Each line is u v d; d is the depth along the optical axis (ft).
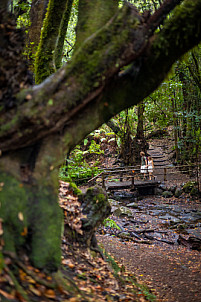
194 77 40.88
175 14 10.34
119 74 10.54
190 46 10.83
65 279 9.93
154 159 69.41
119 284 13.24
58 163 9.98
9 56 8.69
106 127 73.77
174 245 27.76
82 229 14.03
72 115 9.56
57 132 9.79
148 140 82.23
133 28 9.64
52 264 9.39
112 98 10.80
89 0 11.90
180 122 65.51
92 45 9.51
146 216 37.17
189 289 16.22
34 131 8.86
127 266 19.10
